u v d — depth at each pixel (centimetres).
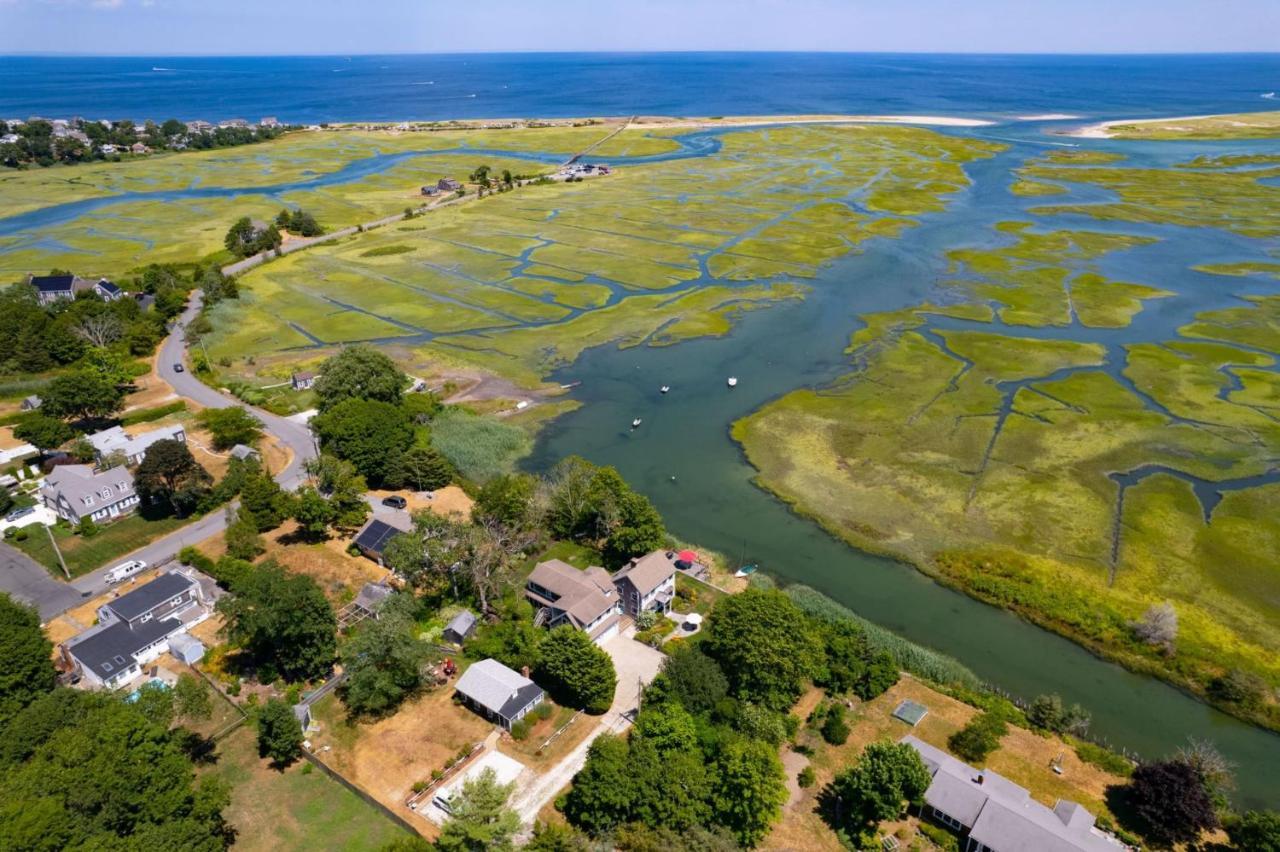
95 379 10781
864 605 7512
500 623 7119
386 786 5562
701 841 4878
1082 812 5138
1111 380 11812
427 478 9381
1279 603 7394
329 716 6191
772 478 9594
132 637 6750
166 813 4672
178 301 15250
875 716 6159
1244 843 4884
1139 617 7194
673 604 7462
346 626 7125
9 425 11025
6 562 8138
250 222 19625
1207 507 8806
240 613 6238
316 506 8338
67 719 5312
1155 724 6172
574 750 5869
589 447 10369
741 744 5297
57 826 4303
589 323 14550
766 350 13288
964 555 8131
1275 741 6022
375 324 14650
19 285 15000
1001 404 11181
